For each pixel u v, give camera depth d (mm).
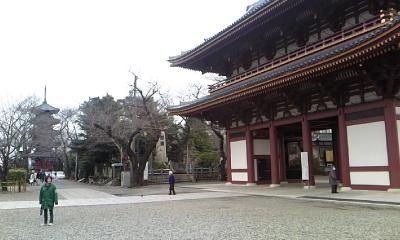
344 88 27094
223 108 39188
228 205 22109
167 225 15203
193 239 12148
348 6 28234
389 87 23734
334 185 25266
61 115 95375
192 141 67625
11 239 13023
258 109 35031
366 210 17906
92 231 14312
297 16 31484
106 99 62250
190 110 40125
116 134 51719
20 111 55781
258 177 37938
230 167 41125
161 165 68812
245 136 38594
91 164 70750
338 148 35500
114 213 19984
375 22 24328
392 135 23609
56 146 91125
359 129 26016
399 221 14523
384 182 24188
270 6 29750
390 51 21828
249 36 36156
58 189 46719
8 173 43000
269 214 17594
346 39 25875
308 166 30484
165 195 31500
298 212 18016
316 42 30188
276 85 28547
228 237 12258
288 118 32750
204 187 40156
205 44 38562
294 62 30188
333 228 13367
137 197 30469
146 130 50062
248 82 32094
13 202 28016
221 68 44031
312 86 28750
